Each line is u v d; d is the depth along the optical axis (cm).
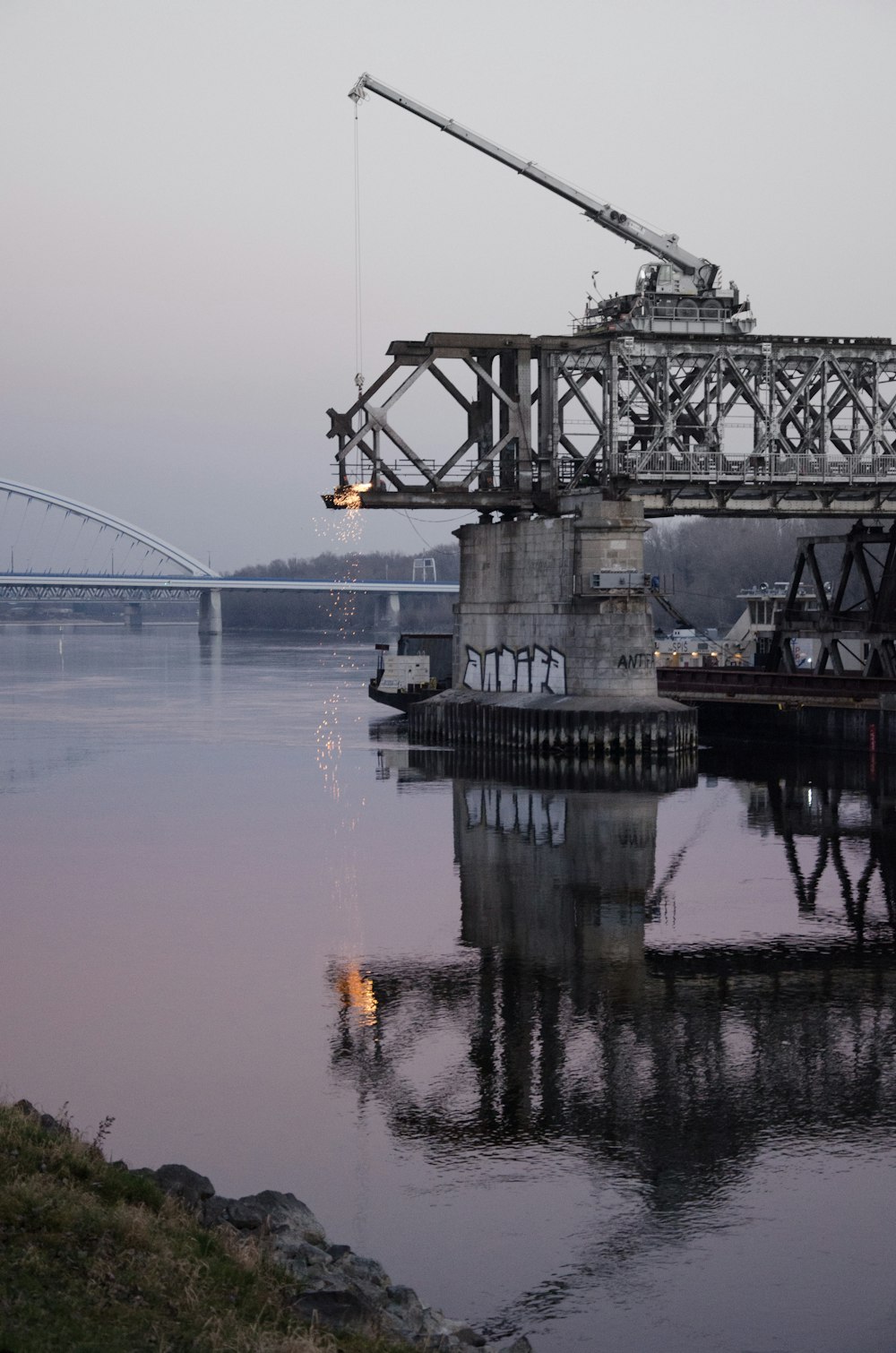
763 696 10119
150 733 11631
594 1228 2803
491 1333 2430
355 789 8412
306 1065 3712
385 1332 2012
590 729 9312
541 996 4306
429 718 10775
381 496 9700
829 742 9688
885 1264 2661
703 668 11944
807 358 9750
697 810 7544
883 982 4428
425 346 9756
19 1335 1695
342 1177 3034
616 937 4981
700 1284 2598
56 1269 1872
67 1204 2019
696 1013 4131
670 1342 2406
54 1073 3659
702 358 9594
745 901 5512
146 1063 3725
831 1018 4078
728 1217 2850
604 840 6744
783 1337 2420
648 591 9381
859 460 9700
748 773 8812
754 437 9694
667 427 9456
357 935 5031
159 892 5722
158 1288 1897
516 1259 2688
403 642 13950
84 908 5434
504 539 10288
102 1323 1783
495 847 6625
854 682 9650
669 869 6100
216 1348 1780
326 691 16475
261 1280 2028
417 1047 3841
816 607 13138
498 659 10369
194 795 8238
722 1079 3581
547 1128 3297
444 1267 2658
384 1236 2777
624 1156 3131
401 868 6166
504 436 10100
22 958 4725
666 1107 3400
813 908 5403
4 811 7681
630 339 9412
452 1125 3306
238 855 6475
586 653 9444
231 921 5234
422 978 4494
